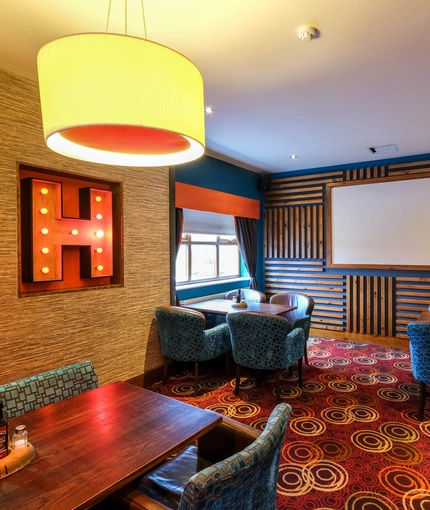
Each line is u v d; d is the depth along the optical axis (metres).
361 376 3.80
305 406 3.06
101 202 3.13
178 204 4.33
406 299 5.00
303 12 1.90
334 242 5.52
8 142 2.42
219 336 3.46
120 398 1.64
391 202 5.07
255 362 3.11
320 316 5.69
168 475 1.45
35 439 1.29
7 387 1.57
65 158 2.76
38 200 2.69
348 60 2.40
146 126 1.11
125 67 1.08
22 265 2.69
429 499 1.92
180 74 1.19
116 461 1.16
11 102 2.45
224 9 1.87
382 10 1.89
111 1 1.79
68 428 1.37
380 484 2.05
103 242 3.14
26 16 1.92
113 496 1.16
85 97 1.08
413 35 2.12
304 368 4.07
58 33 2.08
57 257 2.79
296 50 2.27
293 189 5.89
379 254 5.18
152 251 3.50
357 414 2.91
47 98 1.17
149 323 3.48
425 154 4.83
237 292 4.68
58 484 1.05
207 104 3.13
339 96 2.97
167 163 1.64
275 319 2.95
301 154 4.83
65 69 1.10
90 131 1.32
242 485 0.95
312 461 2.27
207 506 0.86
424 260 4.87
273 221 6.11
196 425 1.40
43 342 2.60
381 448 2.41
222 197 5.08
